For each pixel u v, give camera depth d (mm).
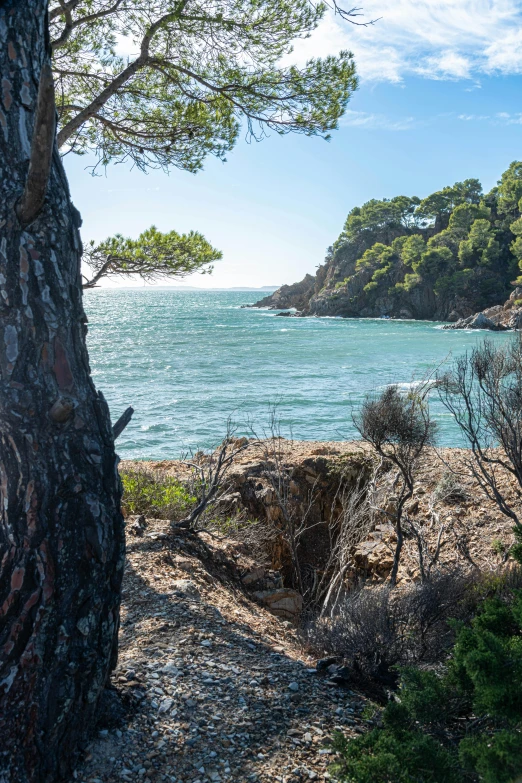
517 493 8250
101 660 2699
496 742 2104
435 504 8172
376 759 2137
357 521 7742
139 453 21406
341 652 3984
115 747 2773
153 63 6105
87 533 2559
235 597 5422
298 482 9398
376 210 171625
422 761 2230
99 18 6363
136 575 5004
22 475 2434
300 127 6680
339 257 172125
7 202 2469
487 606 2871
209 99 6684
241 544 6969
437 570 6137
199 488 8391
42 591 2443
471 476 8938
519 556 3252
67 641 2518
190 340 77500
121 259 6301
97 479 2629
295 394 34344
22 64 2592
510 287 124125
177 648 3760
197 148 6953
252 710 3150
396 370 44781
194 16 6004
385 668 3850
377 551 7434
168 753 2766
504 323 93500
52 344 2543
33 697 2449
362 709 3279
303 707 3225
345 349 63438
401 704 2637
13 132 2549
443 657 3863
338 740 2359
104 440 2711
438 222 164125
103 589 2658
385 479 8281
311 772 2676
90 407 2676
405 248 139000
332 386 37219
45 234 2555
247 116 6664
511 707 2252
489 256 125500
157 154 6930
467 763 2172
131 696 3115
